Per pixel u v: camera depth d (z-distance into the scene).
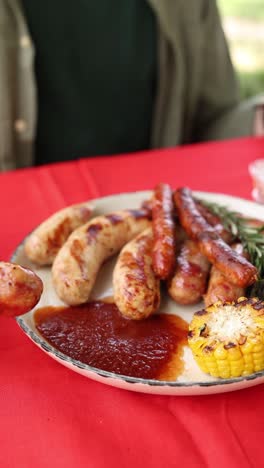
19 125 0.99
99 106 1.07
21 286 0.40
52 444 0.40
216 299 0.48
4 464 0.38
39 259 0.55
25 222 0.65
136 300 0.48
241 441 0.40
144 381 0.41
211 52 1.07
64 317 0.50
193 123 1.16
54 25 0.99
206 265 0.52
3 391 0.43
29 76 0.95
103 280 0.54
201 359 0.43
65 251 0.52
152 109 1.13
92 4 1.00
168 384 0.41
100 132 1.09
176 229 0.56
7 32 0.93
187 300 0.50
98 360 0.45
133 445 0.40
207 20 1.05
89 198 0.70
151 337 0.47
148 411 0.42
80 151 1.09
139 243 0.53
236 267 0.47
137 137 1.14
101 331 0.48
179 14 1.02
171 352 0.46
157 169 0.76
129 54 1.05
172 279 0.51
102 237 0.54
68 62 1.02
